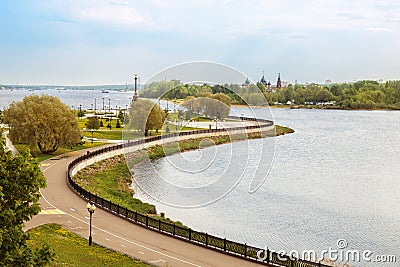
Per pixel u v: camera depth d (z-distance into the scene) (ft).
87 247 98.53
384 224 139.64
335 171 230.48
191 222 136.36
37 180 55.88
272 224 136.77
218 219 140.87
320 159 271.28
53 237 103.40
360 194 180.14
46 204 137.90
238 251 96.37
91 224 112.68
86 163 212.43
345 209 156.15
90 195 143.23
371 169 238.89
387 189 190.70
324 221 141.08
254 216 144.87
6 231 52.70
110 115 492.13
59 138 235.61
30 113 228.63
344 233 129.59
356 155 290.15
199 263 89.92
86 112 553.23
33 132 230.07
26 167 55.47
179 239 106.32
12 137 230.89
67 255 89.45
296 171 229.45
